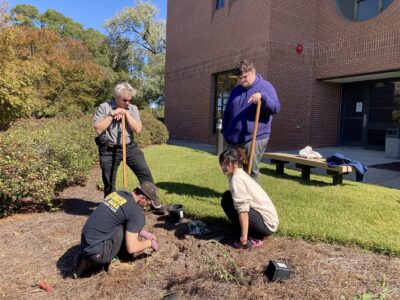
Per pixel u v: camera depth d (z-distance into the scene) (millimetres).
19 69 11250
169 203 5156
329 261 3238
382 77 11047
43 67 14602
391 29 9633
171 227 4336
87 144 7957
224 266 3219
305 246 3596
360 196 5254
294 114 11789
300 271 3041
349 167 5898
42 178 4988
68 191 6465
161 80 29375
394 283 2824
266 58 11305
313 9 11805
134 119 4496
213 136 15047
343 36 10953
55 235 4238
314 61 11953
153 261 3447
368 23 10219
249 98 4414
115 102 4453
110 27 31875
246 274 3035
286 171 7598
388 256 3324
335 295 2666
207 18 15109
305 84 11906
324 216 4348
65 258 3674
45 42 18094
